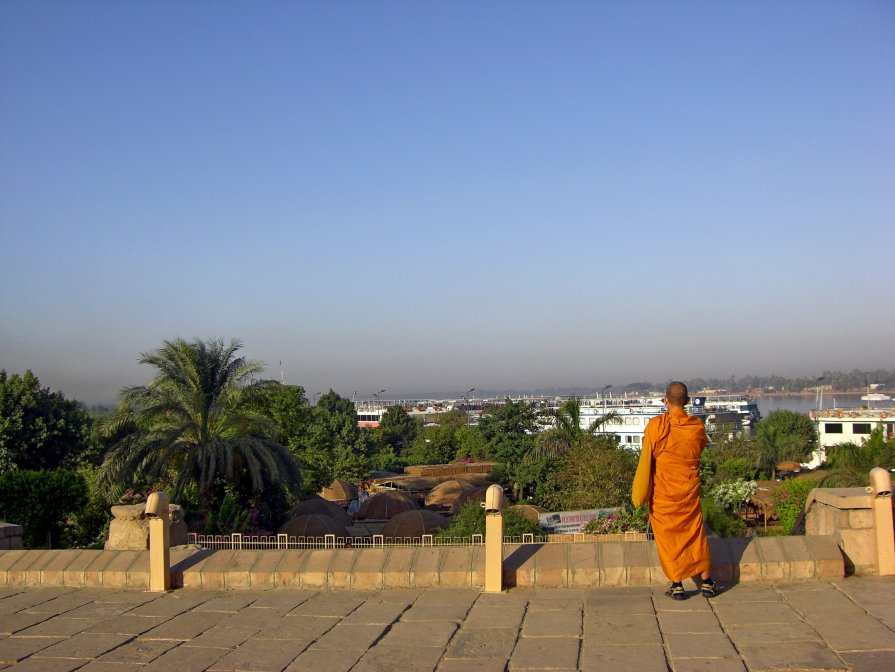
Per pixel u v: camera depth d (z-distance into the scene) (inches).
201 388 1098.7
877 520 282.2
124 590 323.6
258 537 631.8
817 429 2790.4
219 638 255.8
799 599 257.8
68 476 980.6
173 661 236.1
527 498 1679.4
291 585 313.0
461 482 1775.3
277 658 233.9
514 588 294.0
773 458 2368.4
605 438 1514.5
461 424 4667.8
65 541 979.3
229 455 1040.2
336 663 226.7
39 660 242.1
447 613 267.7
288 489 1169.4
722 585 279.4
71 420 1647.4
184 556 338.3
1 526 387.9
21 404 1571.1
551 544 311.0
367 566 310.2
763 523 1354.6
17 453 1535.4
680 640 226.8
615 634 235.8
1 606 305.4
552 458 1622.8
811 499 315.0
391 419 4315.9
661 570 285.3
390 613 271.9
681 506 260.2
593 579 290.0
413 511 1227.2
